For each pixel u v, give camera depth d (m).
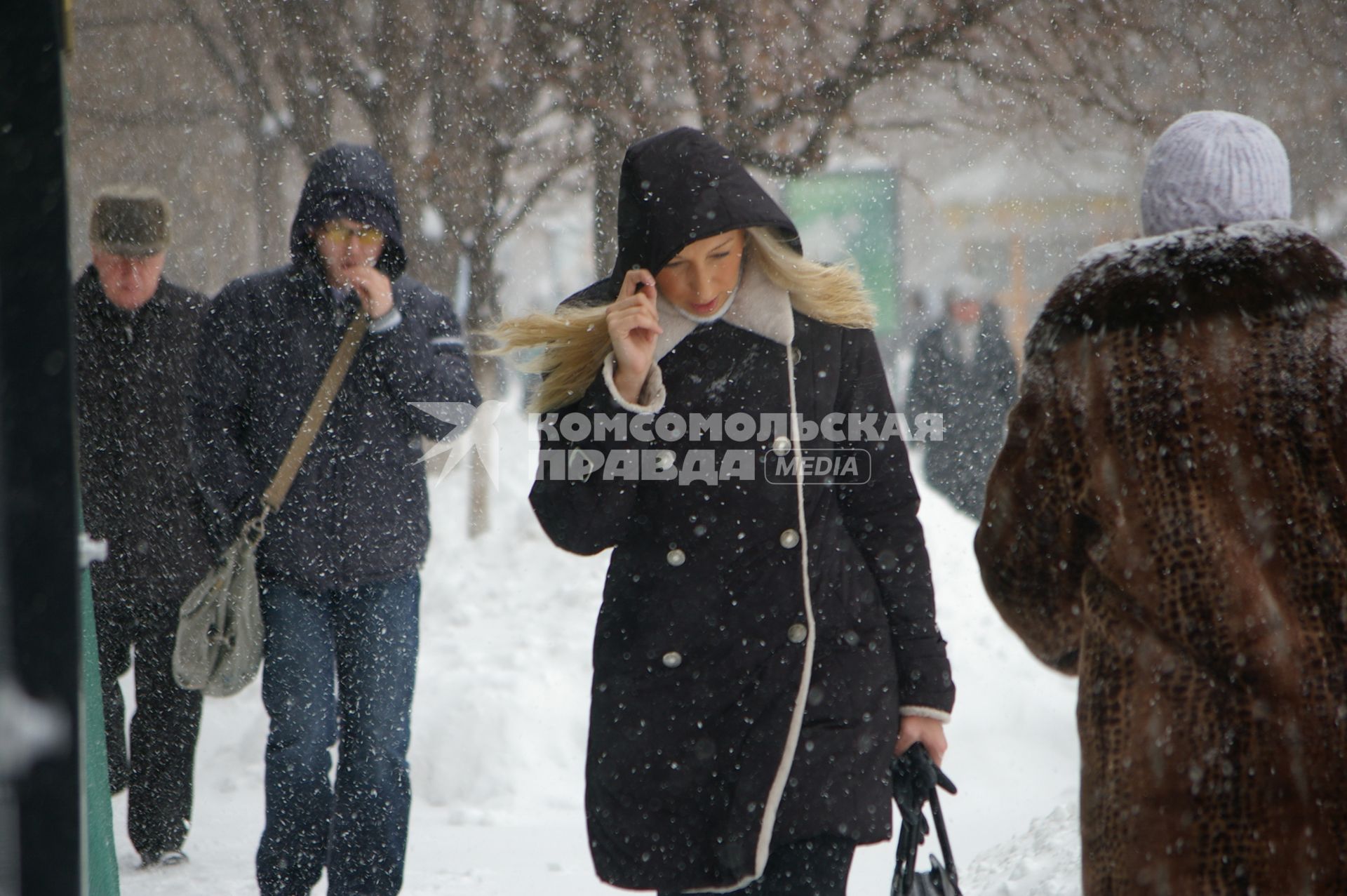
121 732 23.47
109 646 23.05
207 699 32.88
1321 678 10.09
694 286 14.28
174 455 22.70
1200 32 48.91
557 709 29.98
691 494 14.20
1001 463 11.21
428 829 26.17
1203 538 10.27
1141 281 10.73
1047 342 11.06
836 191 52.22
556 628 34.56
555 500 14.23
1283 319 10.53
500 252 58.00
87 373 22.48
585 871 23.11
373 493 19.84
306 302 20.09
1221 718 10.16
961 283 79.44
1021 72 44.38
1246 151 11.10
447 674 30.92
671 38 41.31
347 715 19.84
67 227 8.31
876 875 22.05
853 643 14.38
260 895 19.77
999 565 11.30
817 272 14.68
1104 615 10.69
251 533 19.47
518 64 42.41
